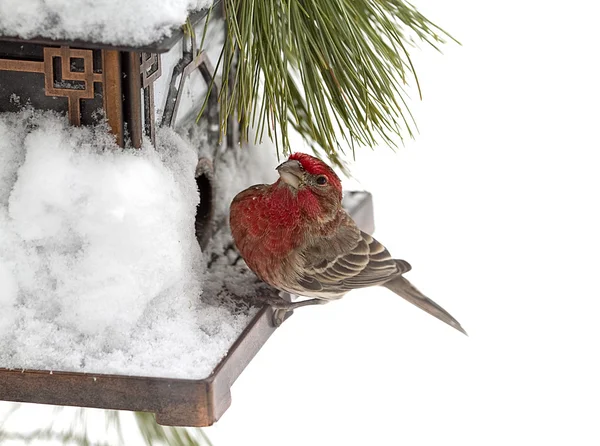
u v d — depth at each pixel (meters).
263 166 4.78
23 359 3.80
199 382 3.70
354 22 4.21
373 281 4.66
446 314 4.99
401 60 4.29
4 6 3.56
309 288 4.46
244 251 4.39
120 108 3.80
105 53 3.74
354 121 4.32
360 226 5.18
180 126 4.35
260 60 4.12
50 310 3.88
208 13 3.83
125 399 3.75
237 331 4.07
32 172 3.79
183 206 4.07
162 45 3.50
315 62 4.25
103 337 3.88
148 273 3.89
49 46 3.74
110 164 3.81
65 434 4.25
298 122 4.31
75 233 3.84
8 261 3.84
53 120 3.85
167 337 3.95
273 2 4.09
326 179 4.37
